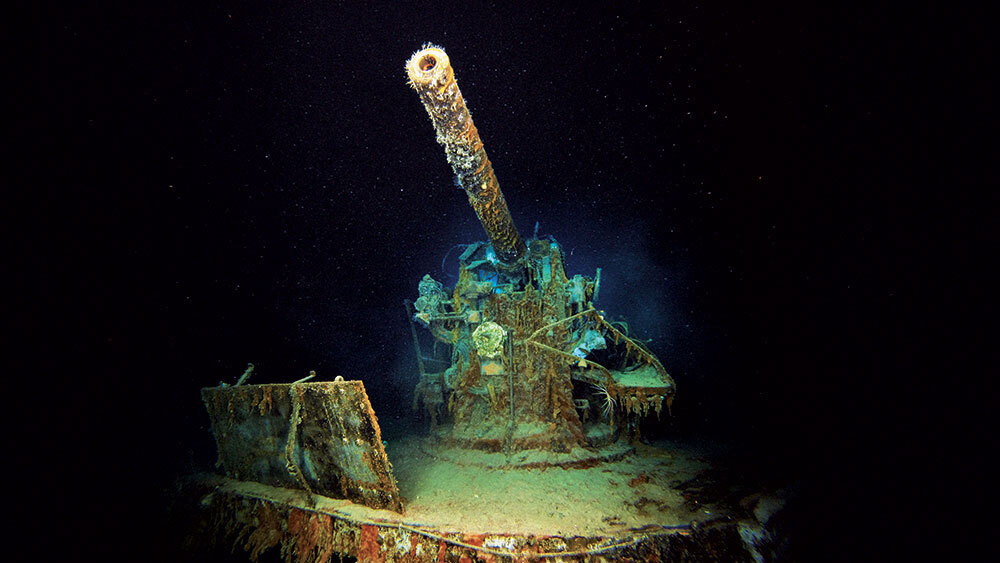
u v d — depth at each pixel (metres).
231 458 5.32
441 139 3.41
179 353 8.45
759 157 8.06
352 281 10.08
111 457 7.05
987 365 5.53
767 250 8.14
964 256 5.84
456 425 5.63
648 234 9.84
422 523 3.69
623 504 4.02
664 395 5.32
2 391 6.93
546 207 10.58
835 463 5.14
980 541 4.02
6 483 6.24
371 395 9.11
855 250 6.88
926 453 5.14
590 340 5.61
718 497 4.17
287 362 9.30
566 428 5.29
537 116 9.85
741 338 8.40
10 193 7.07
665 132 9.09
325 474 4.33
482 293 5.54
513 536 3.41
